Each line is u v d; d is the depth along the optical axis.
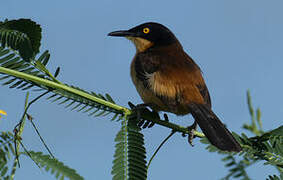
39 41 6.29
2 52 6.11
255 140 6.86
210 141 7.07
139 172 5.61
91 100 6.48
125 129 5.95
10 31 6.16
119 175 5.55
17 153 4.83
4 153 4.79
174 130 7.44
